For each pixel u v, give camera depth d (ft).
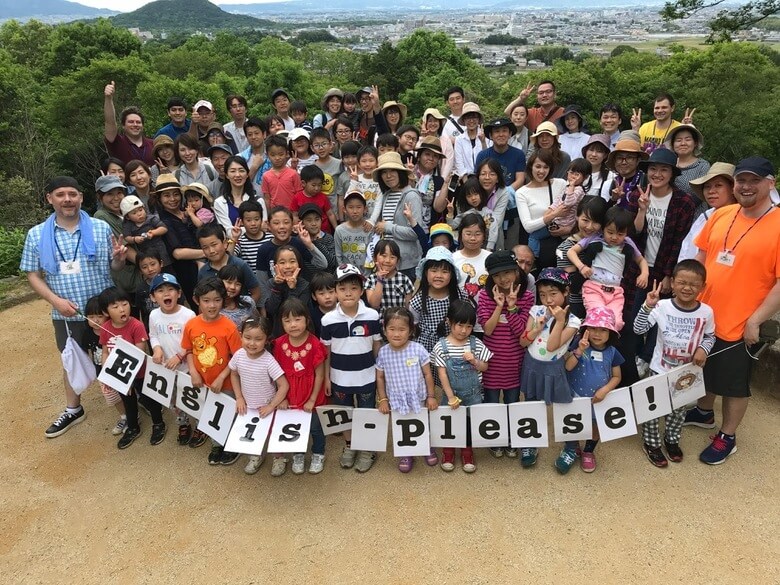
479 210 16.34
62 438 14.25
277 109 26.12
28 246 13.47
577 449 12.81
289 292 14.10
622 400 11.87
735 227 11.80
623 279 13.85
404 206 16.53
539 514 11.28
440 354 12.12
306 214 15.74
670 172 13.55
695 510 11.27
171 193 16.15
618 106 20.31
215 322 12.66
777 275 11.23
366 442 12.28
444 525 11.09
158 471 12.95
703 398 13.70
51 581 10.17
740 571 9.87
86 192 90.58
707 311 11.75
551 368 11.79
